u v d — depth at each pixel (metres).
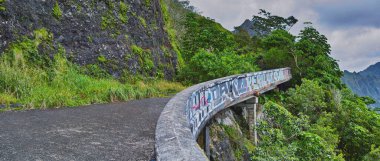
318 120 17.64
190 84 19.34
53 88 10.70
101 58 14.70
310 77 28.83
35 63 11.60
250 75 14.87
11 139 5.02
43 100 9.14
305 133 11.30
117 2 17.27
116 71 15.16
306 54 31.05
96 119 6.99
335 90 24.12
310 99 20.12
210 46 26.62
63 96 9.71
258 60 31.45
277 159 9.37
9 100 8.82
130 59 16.47
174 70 21.31
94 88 11.56
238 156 11.32
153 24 20.52
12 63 10.80
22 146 4.60
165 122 3.16
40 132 5.57
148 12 20.27
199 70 19.69
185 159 1.91
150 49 18.86
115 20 16.58
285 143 10.99
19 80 9.76
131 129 5.92
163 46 21.19
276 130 10.73
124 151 4.41
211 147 9.84
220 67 18.70
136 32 18.05
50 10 13.27
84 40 14.30
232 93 11.80
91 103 9.97
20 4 12.07
